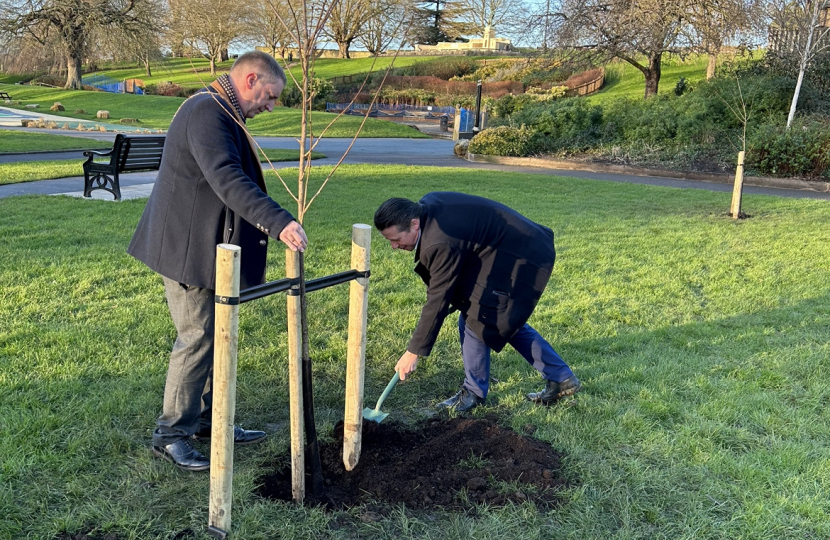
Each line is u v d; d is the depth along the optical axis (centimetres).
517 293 320
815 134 1505
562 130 1947
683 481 293
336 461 305
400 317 497
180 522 249
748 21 1964
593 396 379
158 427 287
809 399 378
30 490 260
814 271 672
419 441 328
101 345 399
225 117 251
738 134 1719
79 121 2959
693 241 799
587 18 2180
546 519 263
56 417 311
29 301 468
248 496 268
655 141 1811
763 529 259
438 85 4666
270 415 346
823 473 297
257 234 273
